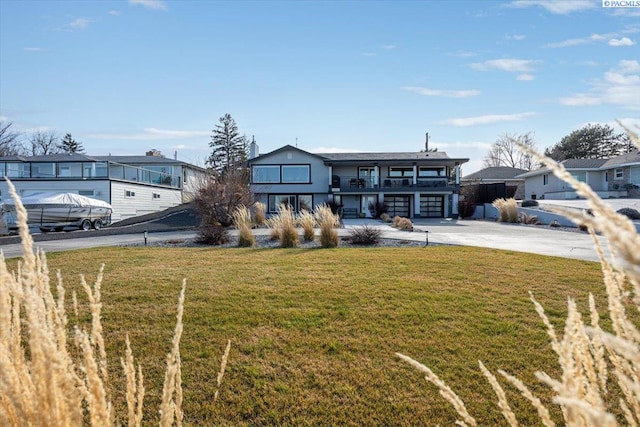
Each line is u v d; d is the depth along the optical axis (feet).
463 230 52.70
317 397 9.17
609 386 8.62
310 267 22.70
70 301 15.71
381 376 10.02
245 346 11.71
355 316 14.03
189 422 8.32
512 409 8.55
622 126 2.67
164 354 11.26
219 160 157.48
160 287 17.85
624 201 67.51
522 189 122.93
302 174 90.89
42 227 51.31
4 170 68.44
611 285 2.91
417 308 14.76
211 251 30.73
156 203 87.61
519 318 13.70
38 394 2.65
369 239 36.01
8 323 3.02
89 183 69.31
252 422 8.34
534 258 25.76
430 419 8.30
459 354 11.09
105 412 3.15
